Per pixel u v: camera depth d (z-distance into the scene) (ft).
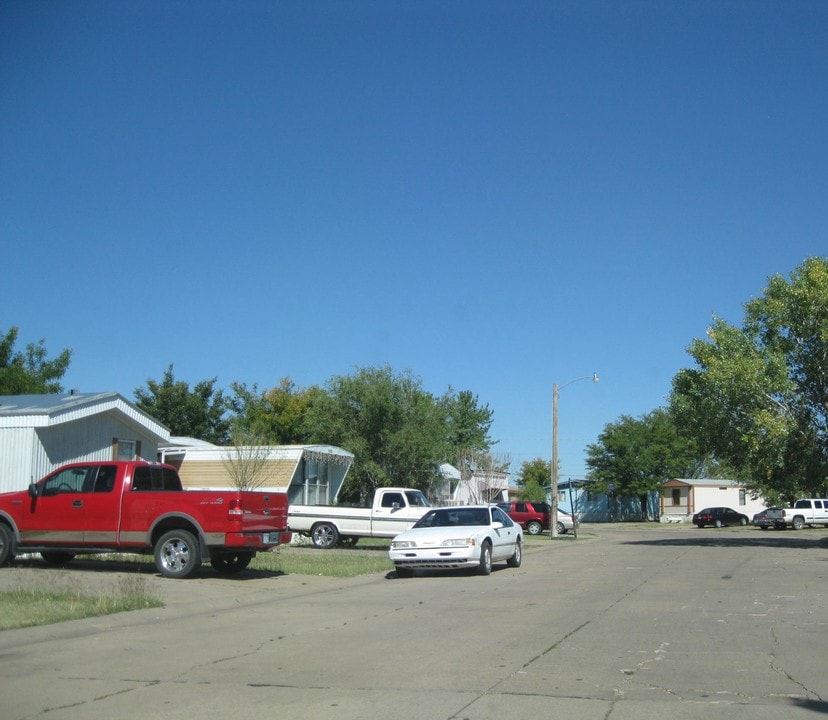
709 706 23.63
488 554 63.87
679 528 191.83
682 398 104.01
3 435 66.85
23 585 47.06
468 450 199.11
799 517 177.06
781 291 100.53
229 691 25.52
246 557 58.65
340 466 124.98
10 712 23.21
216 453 108.37
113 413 75.82
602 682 26.50
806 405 99.50
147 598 43.09
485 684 26.27
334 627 37.37
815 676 27.35
